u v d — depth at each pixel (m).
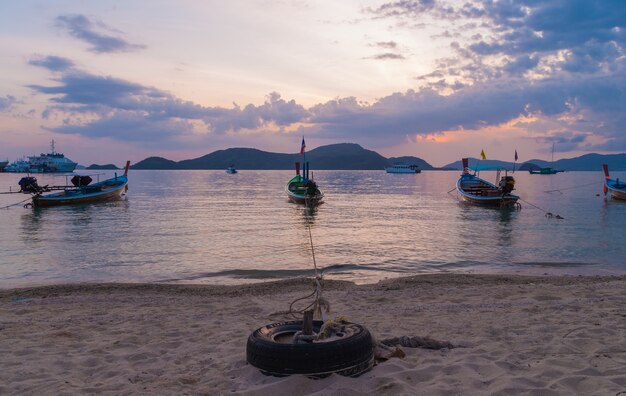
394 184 103.56
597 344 5.98
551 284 11.43
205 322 7.96
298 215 34.28
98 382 5.18
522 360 5.47
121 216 33.62
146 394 4.72
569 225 27.28
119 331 7.42
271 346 4.93
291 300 9.93
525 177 180.50
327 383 4.68
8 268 15.37
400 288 11.12
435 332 6.94
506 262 16.11
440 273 13.87
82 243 20.70
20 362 5.84
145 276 14.09
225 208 40.50
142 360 5.90
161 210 38.50
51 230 25.59
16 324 7.91
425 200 50.62
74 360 5.89
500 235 23.12
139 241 21.27
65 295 10.75
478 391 4.54
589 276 13.05
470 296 9.87
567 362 5.25
